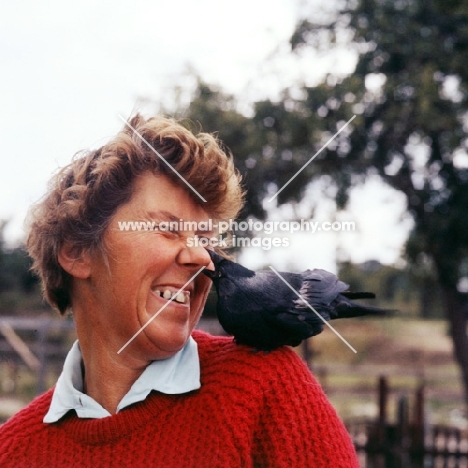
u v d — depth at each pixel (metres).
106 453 2.01
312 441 1.95
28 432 2.15
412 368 19.64
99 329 2.09
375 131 10.92
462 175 11.23
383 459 9.41
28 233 2.25
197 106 10.16
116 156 2.01
